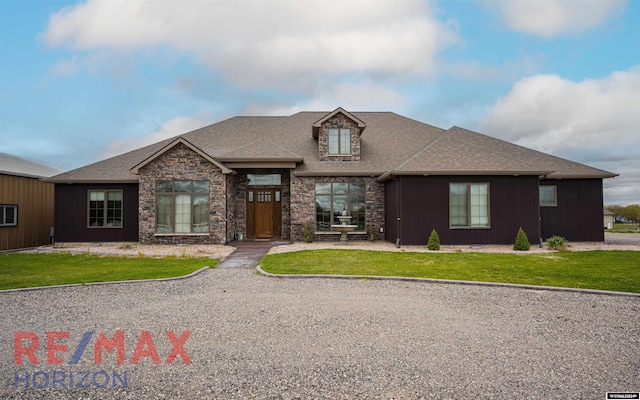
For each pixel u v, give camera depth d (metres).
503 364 4.20
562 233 16.48
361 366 4.14
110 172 17.88
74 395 3.54
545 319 5.88
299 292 7.66
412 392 3.55
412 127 21.84
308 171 17.19
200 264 11.09
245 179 18.61
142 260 12.03
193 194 16.41
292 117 23.33
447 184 15.02
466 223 15.01
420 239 14.90
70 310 6.41
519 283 8.34
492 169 14.62
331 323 5.63
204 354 4.49
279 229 18.58
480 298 7.18
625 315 6.09
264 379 3.83
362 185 17.64
